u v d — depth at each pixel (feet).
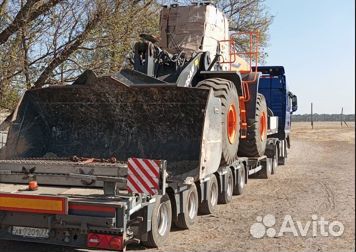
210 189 25.85
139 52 26.53
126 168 18.75
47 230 16.96
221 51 33.63
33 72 42.24
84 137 25.16
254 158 34.91
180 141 23.61
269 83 51.21
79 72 44.91
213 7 32.37
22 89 41.68
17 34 40.45
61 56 42.73
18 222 17.07
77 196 17.37
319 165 53.72
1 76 39.60
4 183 20.12
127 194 17.48
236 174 31.81
